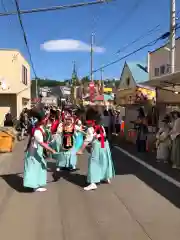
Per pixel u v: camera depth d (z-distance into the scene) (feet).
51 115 34.88
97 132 27.37
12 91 96.43
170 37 50.37
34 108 26.66
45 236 17.84
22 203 23.76
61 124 34.81
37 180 26.73
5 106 98.99
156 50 79.20
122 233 17.99
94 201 23.85
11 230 18.76
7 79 96.73
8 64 96.89
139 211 21.57
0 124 96.37
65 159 34.06
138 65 112.47
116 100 103.50
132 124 63.05
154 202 23.45
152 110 55.67
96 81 157.89
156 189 26.89
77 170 34.99
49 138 31.40
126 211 21.59
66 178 31.42
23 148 56.24
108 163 28.22
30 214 21.38
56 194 25.90
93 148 27.30
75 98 177.06
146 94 73.61
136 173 33.24
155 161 40.19
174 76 37.01
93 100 116.47
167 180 29.94
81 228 18.84
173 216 20.59
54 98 217.15
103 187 27.71
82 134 35.42
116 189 26.99
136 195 25.23
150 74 82.33
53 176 32.30
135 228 18.69
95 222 19.72
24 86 114.11
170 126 38.50
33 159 26.58
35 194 26.04
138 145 49.08
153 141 48.55
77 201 23.93
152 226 18.97
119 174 32.83
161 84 45.78
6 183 30.17
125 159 42.16
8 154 49.24
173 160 35.76
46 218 20.58
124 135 66.28
